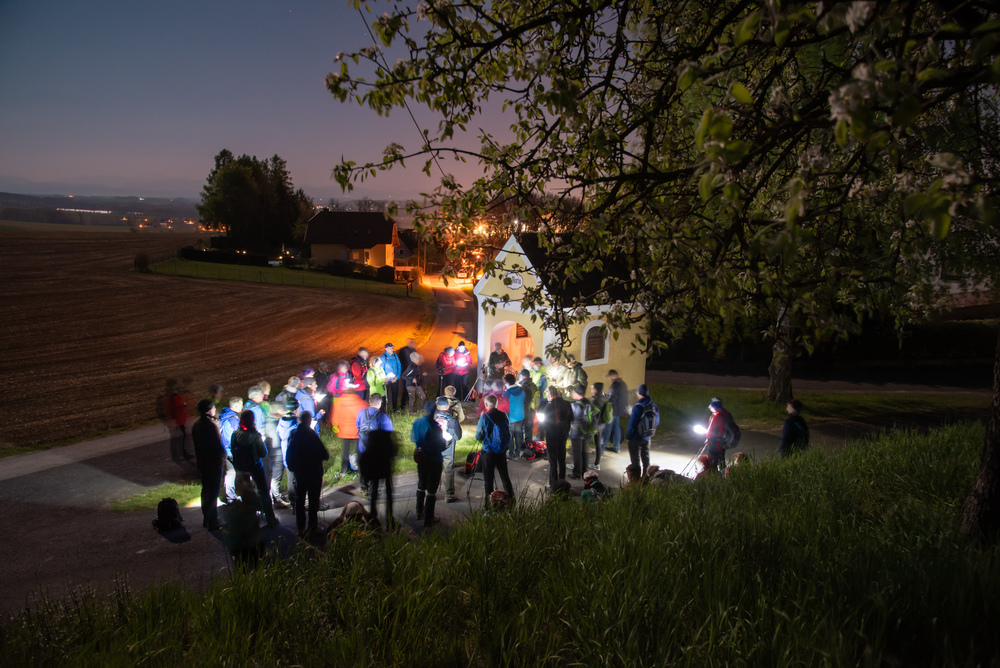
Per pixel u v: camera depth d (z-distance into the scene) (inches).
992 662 96.1
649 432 364.8
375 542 182.2
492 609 141.0
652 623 121.0
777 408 616.7
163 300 1542.8
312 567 170.2
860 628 110.2
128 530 290.8
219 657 127.3
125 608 161.3
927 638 115.4
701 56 139.0
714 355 1040.8
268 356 979.9
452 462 327.6
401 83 148.8
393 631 129.0
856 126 72.1
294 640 137.1
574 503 228.1
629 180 151.3
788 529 167.2
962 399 750.5
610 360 584.4
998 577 125.0
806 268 148.0
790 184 82.5
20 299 1382.9
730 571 135.9
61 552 264.2
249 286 1967.3
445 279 183.0
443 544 182.2
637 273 158.2
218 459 287.9
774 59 167.8
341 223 3287.4
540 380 484.4
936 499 212.8
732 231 131.7
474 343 1200.2
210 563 249.3
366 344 1142.3
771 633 112.8
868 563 138.9
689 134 182.7
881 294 147.4
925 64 91.9
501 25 156.6
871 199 128.6
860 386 884.0
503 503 234.7
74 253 2518.5
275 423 331.0
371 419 267.1
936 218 72.4
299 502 270.4
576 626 124.3
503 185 179.5
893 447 297.3
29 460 434.6
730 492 223.8
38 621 155.8
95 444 482.9
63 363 839.7
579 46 170.9
